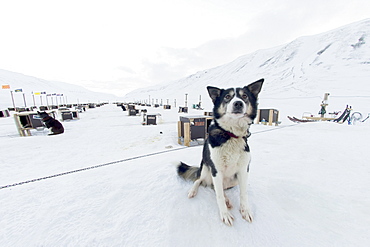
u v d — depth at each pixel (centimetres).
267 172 240
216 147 167
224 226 142
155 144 510
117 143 524
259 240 130
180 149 391
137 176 223
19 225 143
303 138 457
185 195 178
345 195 183
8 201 177
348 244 125
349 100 1939
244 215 150
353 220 148
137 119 1193
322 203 171
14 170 309
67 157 391
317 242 128
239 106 167
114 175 234
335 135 489
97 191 191
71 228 140
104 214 155
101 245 125
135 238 131
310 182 210
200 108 2233
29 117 687
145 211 157
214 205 165
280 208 165
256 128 668
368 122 906
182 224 143
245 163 167
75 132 700
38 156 399
